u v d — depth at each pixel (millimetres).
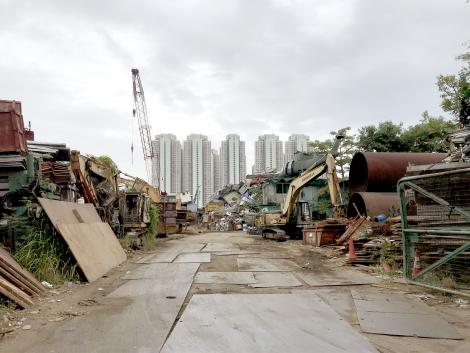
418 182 8219
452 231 7223
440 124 27062
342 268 11422
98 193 16922
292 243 22594
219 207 76812
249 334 5199
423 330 5410
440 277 7840
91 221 12617
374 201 16484
